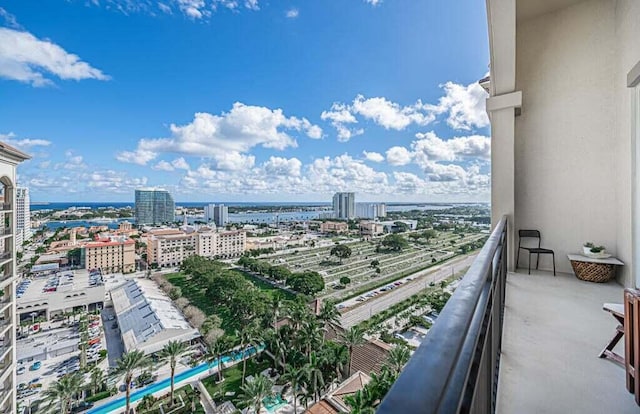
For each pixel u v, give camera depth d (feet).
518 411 4.40
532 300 9.09
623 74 10.47
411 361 1.14
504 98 11.48
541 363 5.69
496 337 4.95
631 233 9.83
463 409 1.76
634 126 9.64
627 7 10.19
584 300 9.04
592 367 5.52
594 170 11.46
